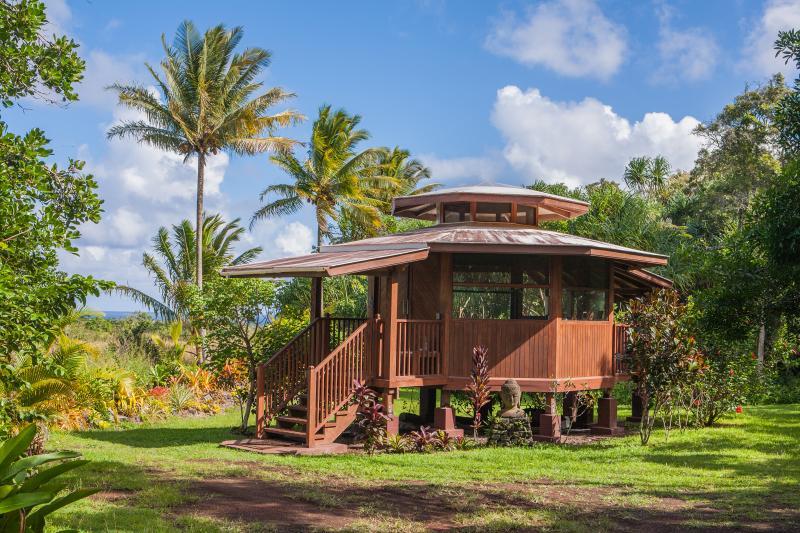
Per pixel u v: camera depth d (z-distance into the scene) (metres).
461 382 15.56
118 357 23.08
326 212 41.62
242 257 40.41
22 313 7.50
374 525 7.94
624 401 25.12
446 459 12.70
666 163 57.25
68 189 8.45
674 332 14.42
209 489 9.61
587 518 8.40
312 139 41.78
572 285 16.28
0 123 8.01
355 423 16.19
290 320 17.25
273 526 7.73
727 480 10.87
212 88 35.88
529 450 13.79
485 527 7.91
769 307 16.33
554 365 15.70
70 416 16.12
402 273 16.80
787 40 14.96
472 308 15.81
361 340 14.70
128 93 35.50
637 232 30.23
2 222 7.62
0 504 3.85
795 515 8.53
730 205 44.03
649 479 10.91
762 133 41.59
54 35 8.53
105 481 9.79
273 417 15.35
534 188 35.22
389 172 52.28
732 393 18.02
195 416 19.75
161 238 38.47
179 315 33.41
